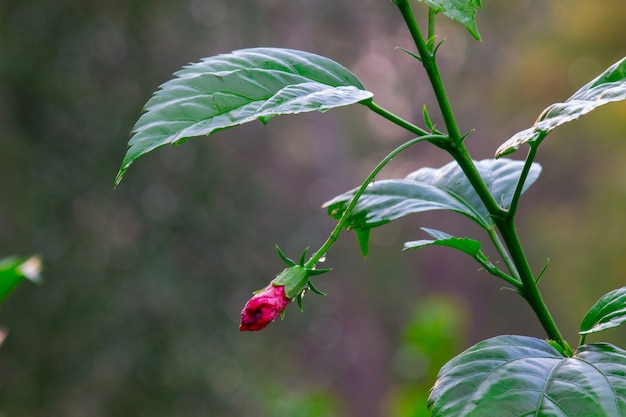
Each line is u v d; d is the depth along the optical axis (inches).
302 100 52.2
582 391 48.0
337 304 527.8
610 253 576.1
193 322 404.2
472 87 592.1
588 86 55.3
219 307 414.9
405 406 205.9
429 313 212.7
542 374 50.1
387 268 557.0
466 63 582.9
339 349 547.2
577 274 593.0
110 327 383.6
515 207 60.6
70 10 397.1
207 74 53.7
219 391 408.2
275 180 524.1
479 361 51.6
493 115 590.2
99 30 405.4
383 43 564.7
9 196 373.4
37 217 376.5
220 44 458.9
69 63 396.2
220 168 430.6
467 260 650.2
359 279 540.4
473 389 49.6
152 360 389.7
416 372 209.3
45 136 386.0
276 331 458.0
